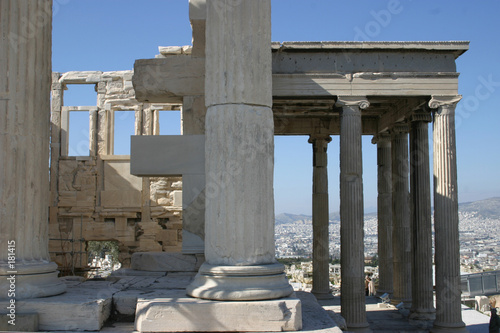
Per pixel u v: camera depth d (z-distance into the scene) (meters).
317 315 9.68
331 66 18.23
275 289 8.65
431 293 19.77
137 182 24.95
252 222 8.91
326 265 24.73
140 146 12.90
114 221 24.94
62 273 23.81
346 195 17.88
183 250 13.32
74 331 8.36
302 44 18.00
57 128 24.81
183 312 8.23
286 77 17.98
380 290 24.72
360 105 17.98
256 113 9.18
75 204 24.55
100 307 8.54
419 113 19.95
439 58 18.42
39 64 9.44
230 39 9.23
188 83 14.23
